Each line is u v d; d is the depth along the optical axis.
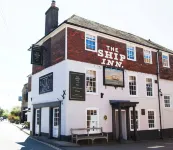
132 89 19.30
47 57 18.50
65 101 15.09
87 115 15.95
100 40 17.77
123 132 17.83
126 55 19.31
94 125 16.14
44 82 18.58
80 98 15.64
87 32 17.05
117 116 17.88
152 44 23.34
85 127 15.56
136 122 18.78
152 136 19.62
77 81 15.71
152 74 21.08
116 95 17.81
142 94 19.75
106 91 17.25
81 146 13.64
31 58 18.23
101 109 16.69
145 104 19.78
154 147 13.93
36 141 15.75
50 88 17.36
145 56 21.05
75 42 16.25
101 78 17.17
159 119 20.61
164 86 21.95
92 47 17.25
